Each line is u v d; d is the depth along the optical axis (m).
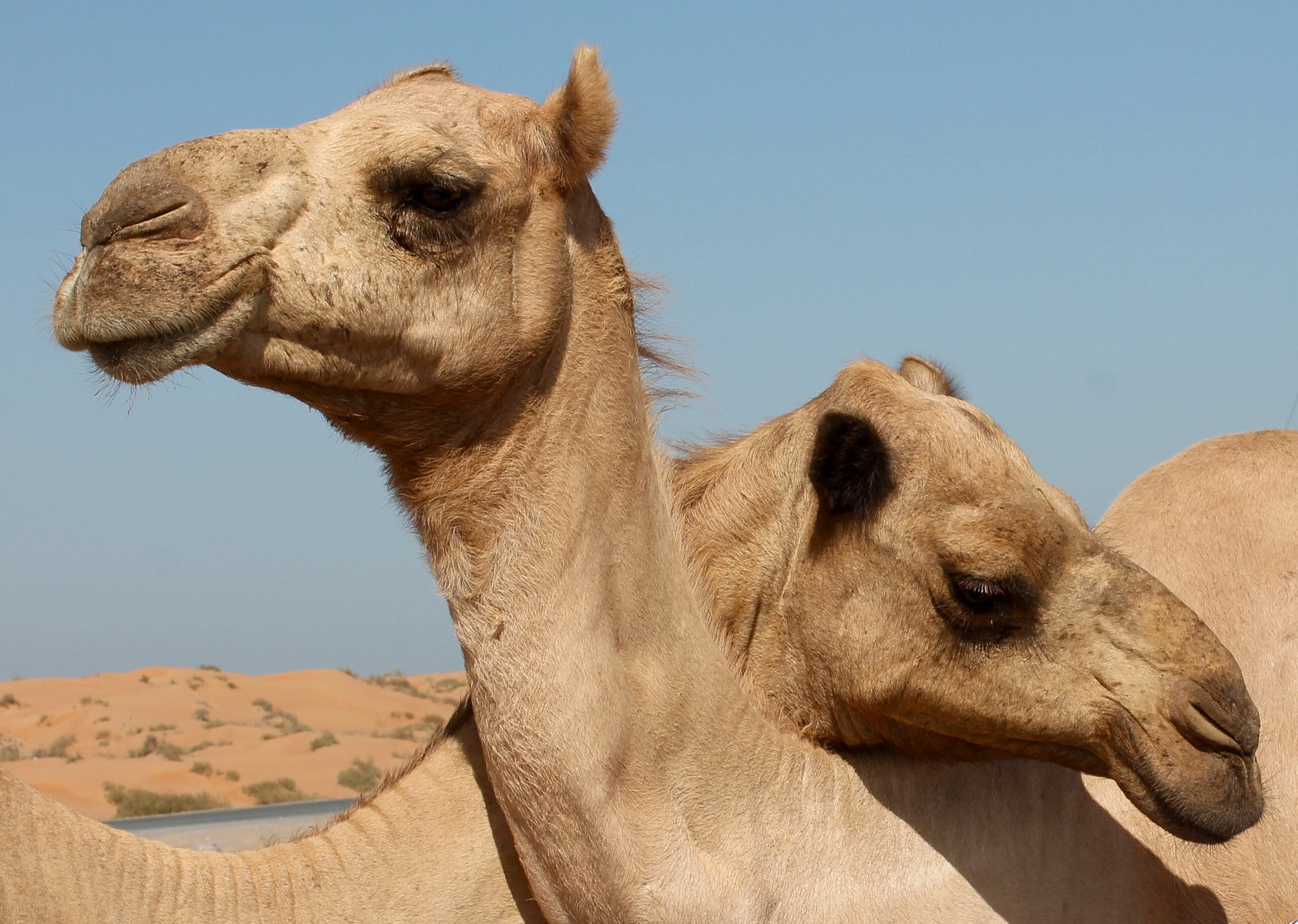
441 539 4.64
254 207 4.23
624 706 4.52
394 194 4.36
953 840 5.14
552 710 4.44
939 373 5.88
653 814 4.54
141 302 4.04
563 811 4.44
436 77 4.96
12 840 3.95
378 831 4.65
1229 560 5.86
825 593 5.14
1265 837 5.38
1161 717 4.64
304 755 38.06
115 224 4.09
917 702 4.93
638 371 4.88
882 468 5.00
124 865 4.19
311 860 4.53
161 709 48.62
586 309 4.71
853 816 5.02
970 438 5.03
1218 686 4.65
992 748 5.06
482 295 4.45
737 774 4.76
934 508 4.90
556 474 4.59
